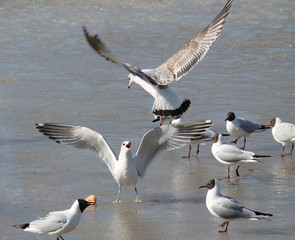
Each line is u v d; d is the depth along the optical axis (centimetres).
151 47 3041
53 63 2712
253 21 3644
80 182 1364
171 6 4009
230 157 1383
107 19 3650
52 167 1467
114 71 2617
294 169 1488
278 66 2708
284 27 3512
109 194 1296
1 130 1770
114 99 2180
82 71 2592
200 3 4097
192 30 3406
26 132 1762
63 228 988
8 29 3341
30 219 1129
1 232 1073
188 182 1385
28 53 2872
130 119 1923
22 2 4006
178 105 1151
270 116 1959
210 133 1570
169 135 1162
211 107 2073
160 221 1129
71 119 1903
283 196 1272
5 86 2308
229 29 3459
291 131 1570
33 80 2412
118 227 1097
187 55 1212
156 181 1392
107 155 1216
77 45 3073
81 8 3909
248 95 2231
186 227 1095
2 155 1543
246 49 3034
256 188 1334
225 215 1057
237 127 1666
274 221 1120
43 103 2091
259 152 1652
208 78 2500
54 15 3709
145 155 1216
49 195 1267
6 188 1302
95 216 1159
